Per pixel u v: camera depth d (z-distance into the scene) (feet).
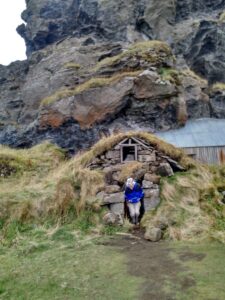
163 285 24.34
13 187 51.47
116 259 30.22
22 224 40.70
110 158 47.60
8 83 137.18
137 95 83.71
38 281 26.30
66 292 24.25
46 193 45.19
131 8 134.82
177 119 84.94
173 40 129.39
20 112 125.18
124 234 38.40
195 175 49.11
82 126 87.04
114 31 131.85
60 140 89.04
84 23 144.66
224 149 71.92
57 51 125.49
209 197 45.85
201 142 74.43
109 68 95.40
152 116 84.02
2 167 61.26
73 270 28.04
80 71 104.58
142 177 44.73
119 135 48.65
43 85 116.06
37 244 35.12
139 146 47.75
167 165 47.06
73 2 161.99
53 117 91.76
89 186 44.14
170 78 86.22
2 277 27.58
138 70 89.92
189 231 37.65
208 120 91.45
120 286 24.64
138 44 98.32
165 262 29.01
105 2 138.51
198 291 23.17
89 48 115.03
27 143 99.30
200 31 128.26
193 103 100.22
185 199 43.78
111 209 42.75
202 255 30.60
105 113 84.74
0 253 33.83
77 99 88.48
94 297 23.24
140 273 26.76
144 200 42.98
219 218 41.96
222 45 125.39
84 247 34.22
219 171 55.77
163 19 132.46
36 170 64.59
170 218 40.14
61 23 160.56
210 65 122.62
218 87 113.29
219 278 25.26
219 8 144.46
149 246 34.12
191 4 142.00
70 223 40.78
